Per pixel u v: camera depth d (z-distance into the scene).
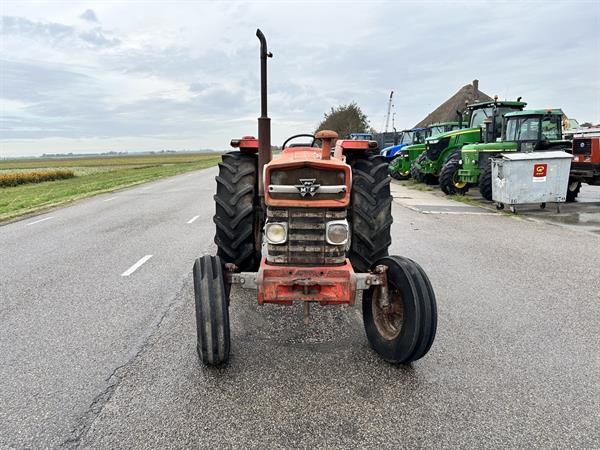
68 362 3.60
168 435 2.67
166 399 3.04
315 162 3.35
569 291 5.10
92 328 4.27
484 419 2.79
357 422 2.77
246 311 4.61
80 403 3.02
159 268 6.33
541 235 8.11
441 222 9.52
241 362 3.54
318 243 3.43
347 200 3.39
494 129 14.88
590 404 2.95
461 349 3.72
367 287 3.36
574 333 4.01
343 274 3.30
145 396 3.08
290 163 3.35
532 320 4.30
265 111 4.14
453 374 3.33
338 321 4.33
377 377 3.29
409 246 7.27
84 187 22.52
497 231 8.52
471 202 12.75
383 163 4.69
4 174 32.53
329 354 3.66
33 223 11.09
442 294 5.02
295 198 3.38
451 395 3.05
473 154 13.48
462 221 9.64
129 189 19.98
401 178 20.69
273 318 4.42
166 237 8.55
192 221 10.29
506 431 2.68
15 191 23.89
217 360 3.30
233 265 3.51
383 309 3.51
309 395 3.06
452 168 14.50
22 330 4.26
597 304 4.70
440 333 4.03
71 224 10.63
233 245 4.30
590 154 11.91
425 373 3.34
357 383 3.21
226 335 3.26
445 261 6.35
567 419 2.79
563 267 6.04
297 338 3.96
